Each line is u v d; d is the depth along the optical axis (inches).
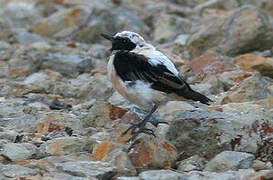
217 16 925.8
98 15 981.8
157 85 456.4
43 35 973.8
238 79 663.1
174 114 522.6
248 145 439.2
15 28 1031.6
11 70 761.6
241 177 382.9
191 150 447.2
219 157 418.0
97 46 891.4
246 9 820.0
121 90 466.9
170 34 935.0
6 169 399.5
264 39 801.6
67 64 770.2
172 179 383.6
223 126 443.8
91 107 583.8
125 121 491.8
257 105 533.6
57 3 1100.5
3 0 1125.7
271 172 374.6
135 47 478.3
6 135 480.4
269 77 708.0
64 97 676.7
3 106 583.8
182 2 1175.0
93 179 385.7
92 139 460.1
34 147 449.4
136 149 422.3
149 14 1036.5
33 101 628.7
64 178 385.1
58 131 505.0
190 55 822.5
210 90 633.6
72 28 969.5
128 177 388.8
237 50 799.7
